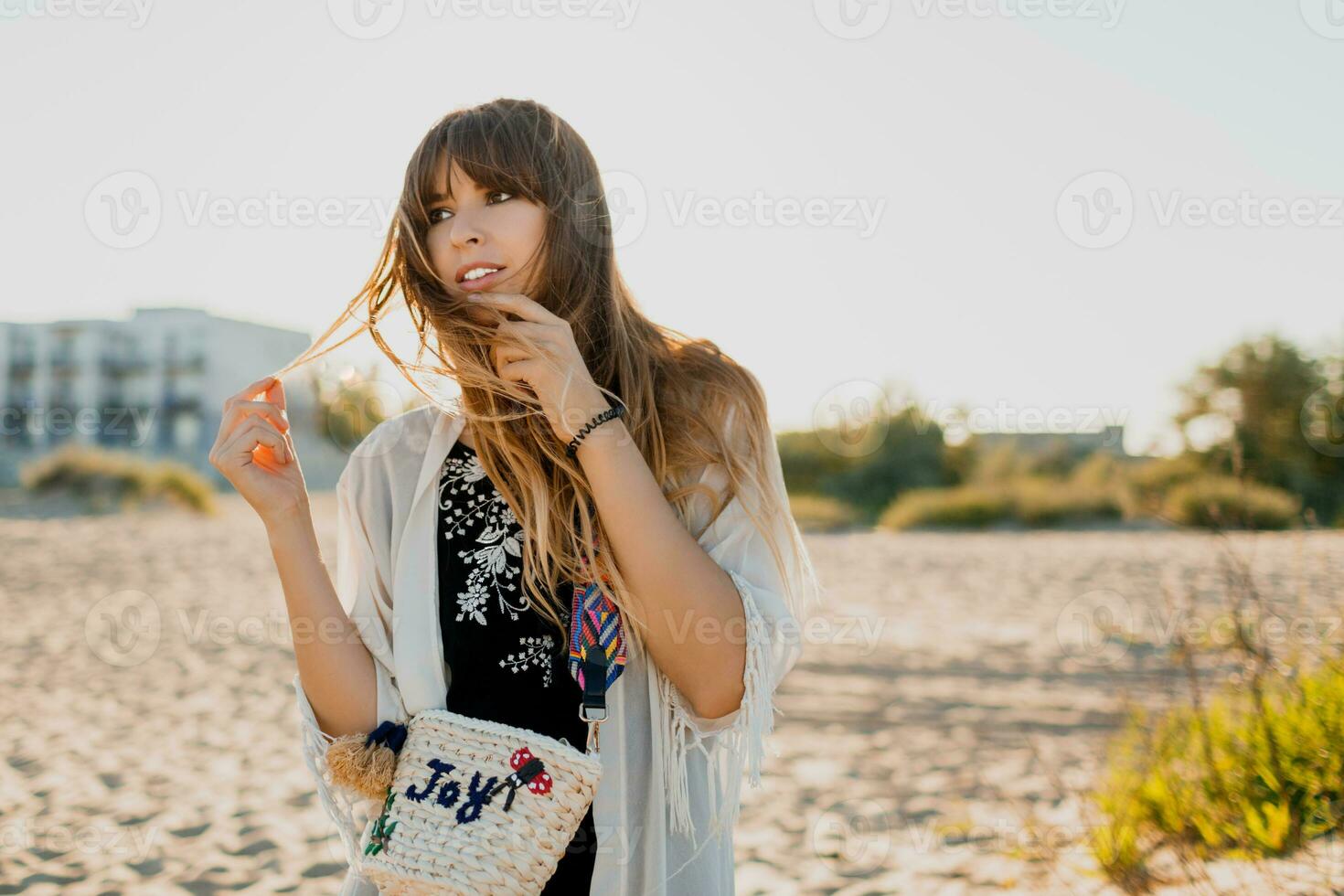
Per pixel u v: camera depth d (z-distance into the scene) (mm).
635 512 1394
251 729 5465
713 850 1529
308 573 1476
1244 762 3410
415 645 1462
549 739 1332
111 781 4570
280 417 1519
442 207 1587
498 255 1534
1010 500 23250
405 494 1567
